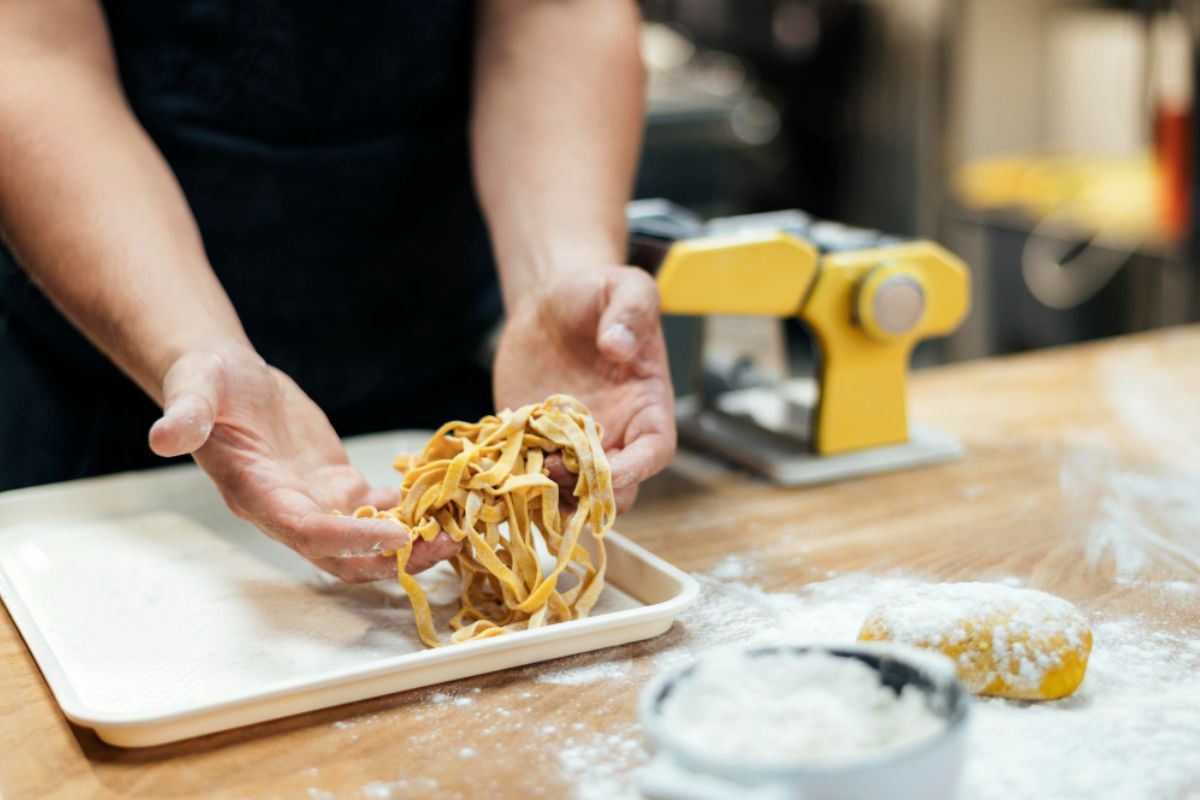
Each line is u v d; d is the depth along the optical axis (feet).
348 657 2.53
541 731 2.23
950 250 8.96
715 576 2.93
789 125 9.68
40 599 2.80
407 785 2.08
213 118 3.71
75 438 4.03
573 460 2.63
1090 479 3.49
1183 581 2.84
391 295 4.19
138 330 2.94
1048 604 2.33
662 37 9.47
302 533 2.50
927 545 3.09
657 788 1.60
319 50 3.71
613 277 3.07
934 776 1.66
